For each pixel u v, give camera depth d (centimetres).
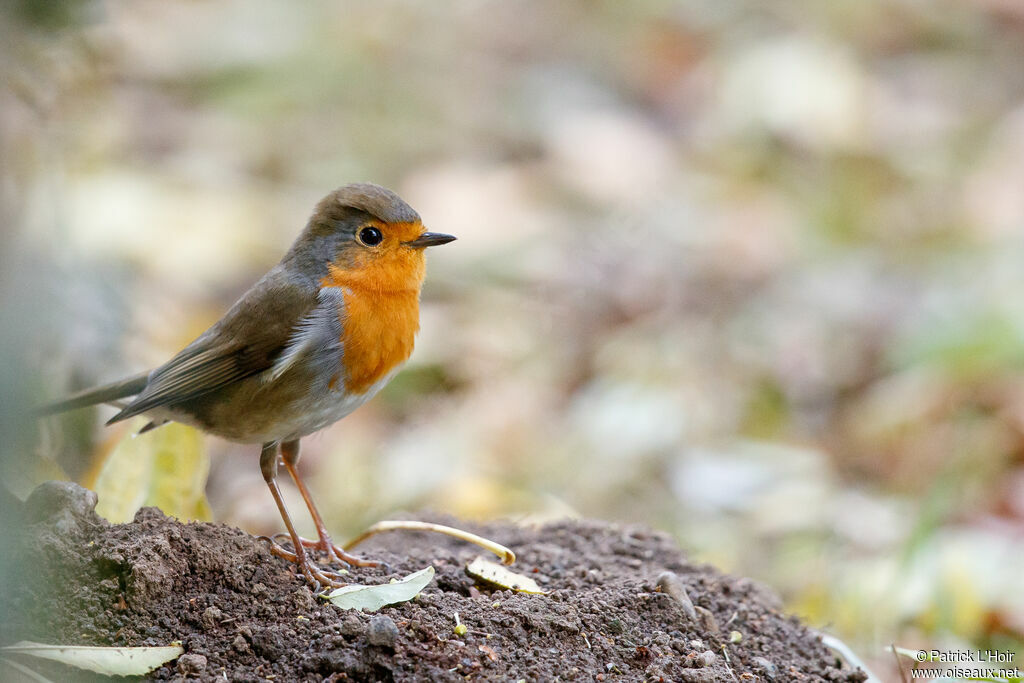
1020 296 1358
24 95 796
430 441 1200
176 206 1530
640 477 1183
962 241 1616
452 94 1928
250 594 621
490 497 1050
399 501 1077
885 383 1334
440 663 575
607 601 661
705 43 2111
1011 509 1098
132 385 773
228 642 585
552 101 1939
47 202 903
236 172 1698
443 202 1658
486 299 1440
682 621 664
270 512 1048
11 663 539
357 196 724
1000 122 1919
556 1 2217
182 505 746
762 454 1205
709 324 1427
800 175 1803
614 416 1241
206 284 1456
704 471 1172
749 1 2212
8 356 629
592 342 1388
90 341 1028
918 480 1184
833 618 889
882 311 1460
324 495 1087
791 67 1922
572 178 1734
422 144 1823
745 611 709
